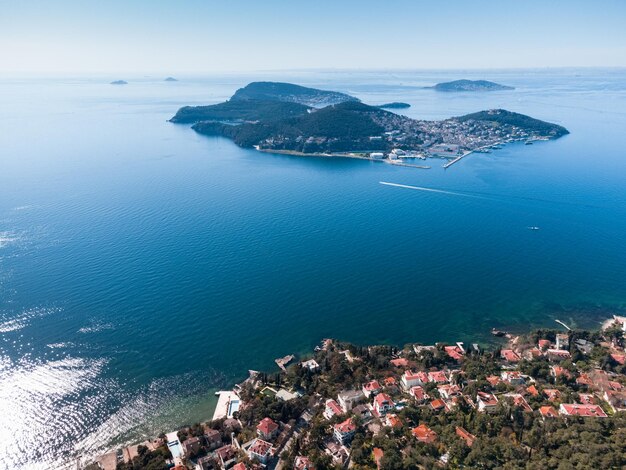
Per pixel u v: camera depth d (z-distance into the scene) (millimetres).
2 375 150875
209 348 167500
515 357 162250
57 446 126062
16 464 120562
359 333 179000
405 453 113750
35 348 163625
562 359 161125
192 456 119000
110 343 167375
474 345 170875
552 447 111625
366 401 139250
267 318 185500
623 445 105688
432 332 181000
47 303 189875
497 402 132250
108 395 144625
